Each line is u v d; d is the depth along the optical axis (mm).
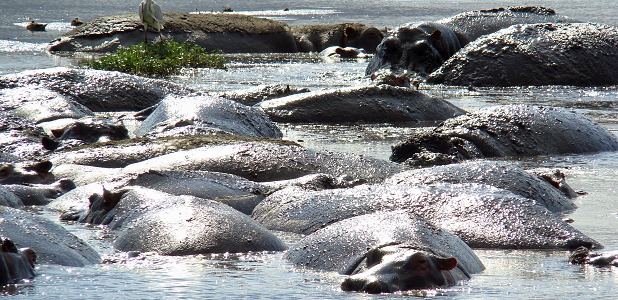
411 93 53375
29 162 33156
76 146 36156
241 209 27766
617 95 66250
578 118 42719
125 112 53750
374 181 31062
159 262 21547
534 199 28188
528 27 76812
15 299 17969
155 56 87438
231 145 33031
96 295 18281
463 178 28656
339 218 25297
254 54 109500
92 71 56375
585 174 35250
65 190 30844
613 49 75750
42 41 114062
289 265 21328
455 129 40281
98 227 26203
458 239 21875
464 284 19281
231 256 22266
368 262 19938
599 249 23141
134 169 31547
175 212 24031
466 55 75125
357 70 86562
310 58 104188
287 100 52062
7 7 190375
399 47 79125
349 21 163375
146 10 95250
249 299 17969
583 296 18250
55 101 46062
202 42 108312
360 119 51438
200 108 42094
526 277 20094
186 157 32062
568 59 74250
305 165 31797
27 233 21875
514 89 70688
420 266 18953
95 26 106250
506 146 40000
